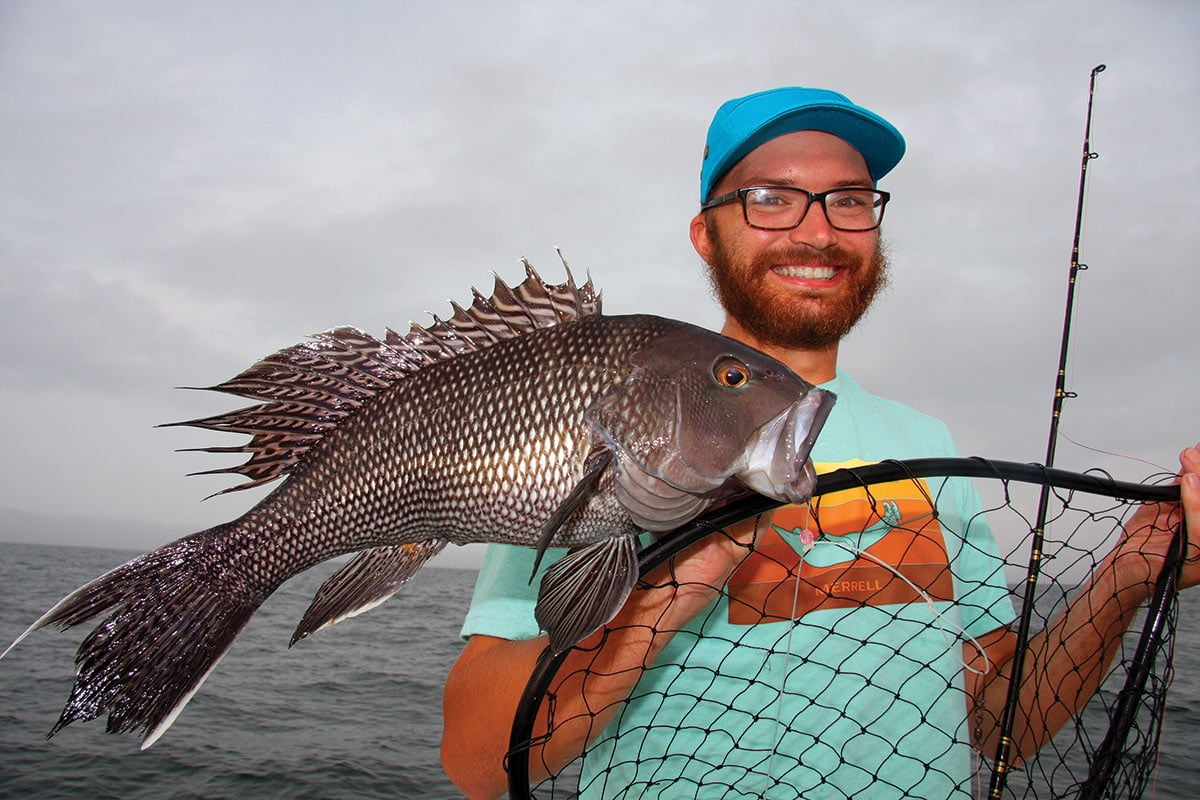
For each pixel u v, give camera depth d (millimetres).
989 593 762
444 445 630
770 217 776
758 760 654
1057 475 596
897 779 659
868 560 685
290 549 668
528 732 555
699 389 596
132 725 625
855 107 791
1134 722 606
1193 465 620
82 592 635
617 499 585
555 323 677
